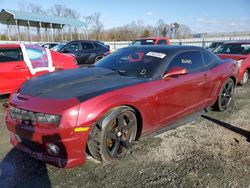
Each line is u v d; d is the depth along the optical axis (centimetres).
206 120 510
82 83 354
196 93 461
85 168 332
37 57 679
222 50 964
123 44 2883
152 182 306
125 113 345
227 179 312
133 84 361
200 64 486
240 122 504
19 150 372
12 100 345
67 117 294
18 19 2330
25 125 313
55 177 315
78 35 3772
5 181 307
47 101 310
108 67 440
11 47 637
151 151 378
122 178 313
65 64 739
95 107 308
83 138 304
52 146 299
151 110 376
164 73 400
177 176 318
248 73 896
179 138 425
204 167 338
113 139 339
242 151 383
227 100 574
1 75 609
